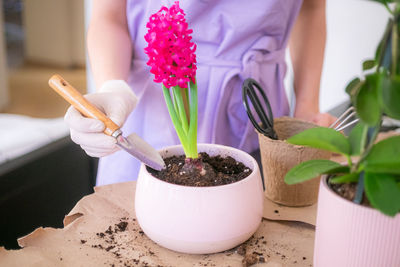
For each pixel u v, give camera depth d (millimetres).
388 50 353
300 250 546
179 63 492
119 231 573
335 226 428
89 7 1818
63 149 948
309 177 431
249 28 813
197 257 526
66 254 511
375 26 1839
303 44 1073
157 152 583
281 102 969
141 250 534
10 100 3773
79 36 5031
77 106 588
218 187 499
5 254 492
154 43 484
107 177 925
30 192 866
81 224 580
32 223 892
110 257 514
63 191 967
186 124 552
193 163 555
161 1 808
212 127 862
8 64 5000
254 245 555
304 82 1075
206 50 838
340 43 1952
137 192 555
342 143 428
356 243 418
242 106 875
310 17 1061
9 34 5996
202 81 846
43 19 5012
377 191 383
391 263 415
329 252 442
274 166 630
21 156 872
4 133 1380
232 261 521
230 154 617
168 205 504
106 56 822
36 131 1444
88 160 1034
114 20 900
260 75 881
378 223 402
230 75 828
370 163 389
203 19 812
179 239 510
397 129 987
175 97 549
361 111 357
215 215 500
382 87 341
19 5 6207
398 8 343
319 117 889
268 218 611
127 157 888
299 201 643
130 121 895
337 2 1897
